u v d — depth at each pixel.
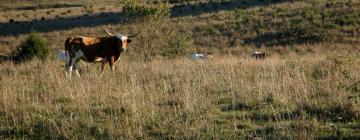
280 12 149.25
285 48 114.56
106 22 172.12
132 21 101.62
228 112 35.41
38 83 48.94
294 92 39.09
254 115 33.94
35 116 35.06
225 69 55.62
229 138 28.52
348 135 28.19
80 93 41.09
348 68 49.62
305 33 124.62
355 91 36.72
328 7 147.25
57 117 35.12
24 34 165.50
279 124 30.66
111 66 61.00
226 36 131.75
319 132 29.12
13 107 37.19
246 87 42.03
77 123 32.44
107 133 30.25
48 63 71.81
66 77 50.41
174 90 43.25
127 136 29.31
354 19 130.75
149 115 33.31
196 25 144.62
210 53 116.31
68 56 60.41
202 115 34.25
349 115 32.09
